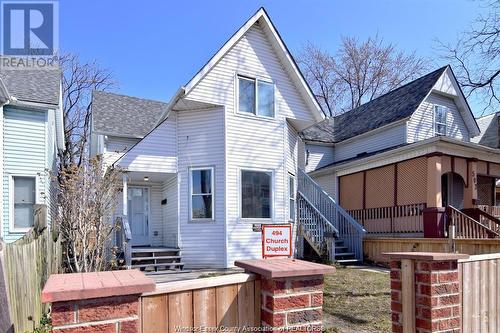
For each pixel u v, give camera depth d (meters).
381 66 32.47
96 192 9.19
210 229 11.70
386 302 6.76
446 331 3.05
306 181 14.98
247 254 11.78
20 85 12.32
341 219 13.73
